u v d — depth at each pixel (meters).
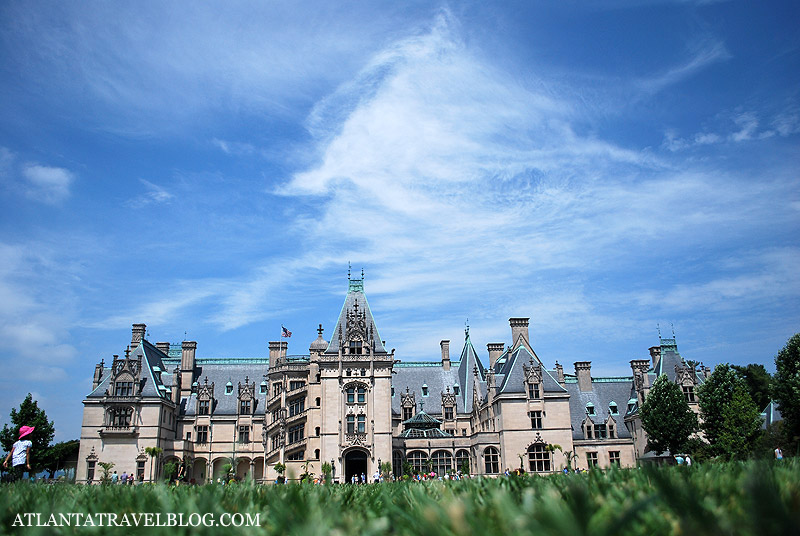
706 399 82.75
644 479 8.71
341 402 92.50
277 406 104.88
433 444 99.62
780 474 7.15
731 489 6.48
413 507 7.24
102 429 99.75
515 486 9.59
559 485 9.50
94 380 108.69
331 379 93.69
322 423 91.50
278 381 106.81
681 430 82.31
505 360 110.62
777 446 71.38
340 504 8.00
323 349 97.12
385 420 92.31
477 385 111.44
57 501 9.48
